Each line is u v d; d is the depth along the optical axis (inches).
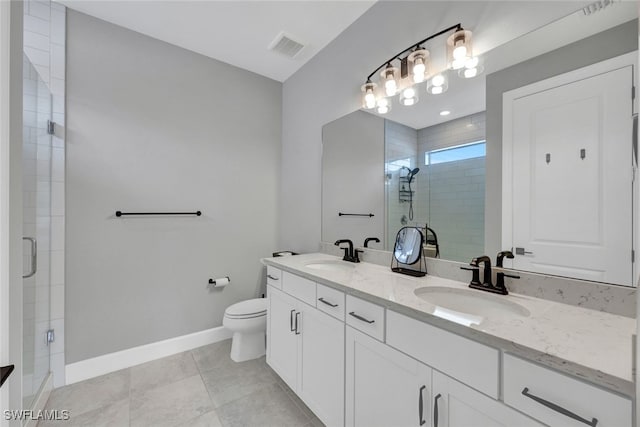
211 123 94.7
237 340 83.1
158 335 84.6
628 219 34.8
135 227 81.2
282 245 110.1
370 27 72.1
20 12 35.8
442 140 56.4
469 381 31.1
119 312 78.5
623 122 35.4
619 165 35.6
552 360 24.5
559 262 40.6
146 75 83.0
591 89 38.1
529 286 43.0
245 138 102.0
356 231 77.2
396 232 65.7
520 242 44.9
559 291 40.1
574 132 39.5
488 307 43.8
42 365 63.9
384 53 68.3
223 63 97.2
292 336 64.4
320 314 55.4
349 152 79.2
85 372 73.1
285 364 67.0
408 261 60.1
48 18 69.1
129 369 77.9
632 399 20.8
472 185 51.4
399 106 64.9
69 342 71.4
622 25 35.9
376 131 70.9
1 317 32.8
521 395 27.1
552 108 41.7
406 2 62.9
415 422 37.0
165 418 59.5
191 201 90.7
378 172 70.4
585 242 38.2
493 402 29.1
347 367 48.6
